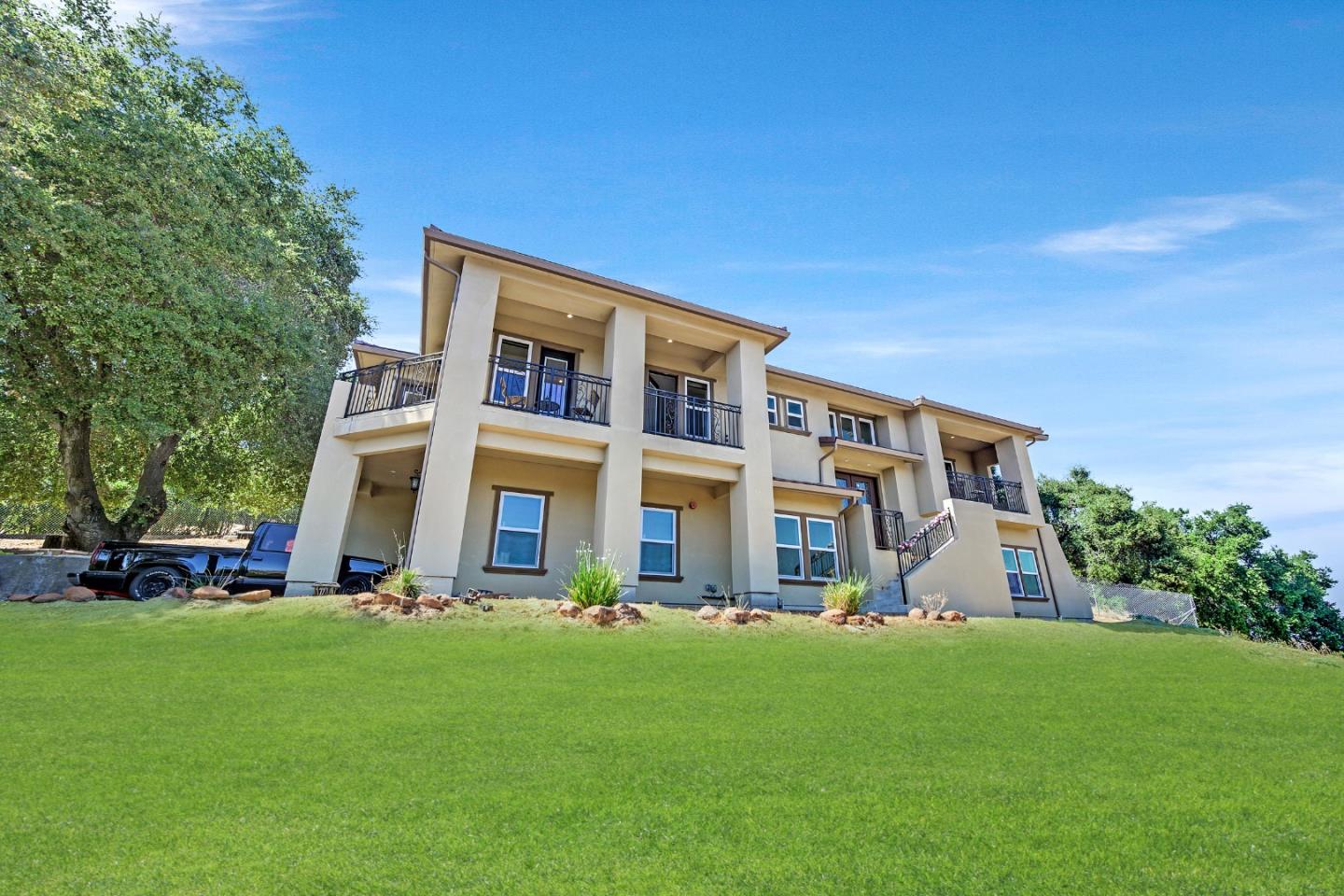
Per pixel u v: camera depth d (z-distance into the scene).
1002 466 19.86
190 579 10.05
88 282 11.20
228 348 12.98
